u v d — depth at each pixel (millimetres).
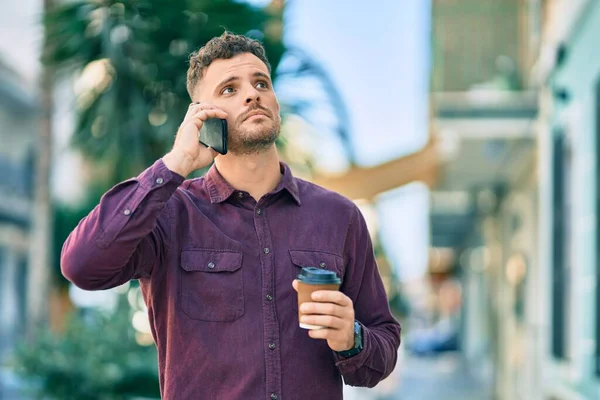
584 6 5684
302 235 2465
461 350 28297
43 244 9617
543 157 7922
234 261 2381
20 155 20781
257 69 2441
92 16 6586
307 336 2371
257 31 6418
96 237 2230
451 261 33188
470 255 22797
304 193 2551
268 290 2375
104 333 7883
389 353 2453
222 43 2475
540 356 8266
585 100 5871
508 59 8688
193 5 6324
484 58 8688
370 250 2623
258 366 2314
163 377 2414
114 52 6480
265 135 2395
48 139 9641
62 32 6680
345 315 2156
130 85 6695
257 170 2465
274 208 2480
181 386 2328
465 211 18000
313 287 2150
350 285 2564
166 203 2436
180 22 6391
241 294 2359
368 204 8914
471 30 8828
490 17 8852
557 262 7215
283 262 2416
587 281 5801
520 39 8750
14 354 7594
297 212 2492
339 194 2598
